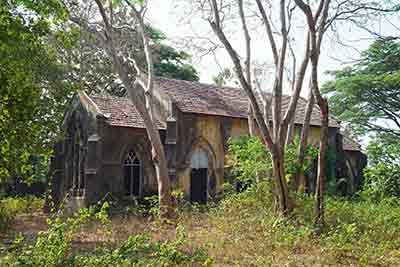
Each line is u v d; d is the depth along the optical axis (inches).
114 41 906.7
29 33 301.3
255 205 770.8
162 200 849.5
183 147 1042.1
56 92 884.6
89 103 1034.1
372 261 518.0
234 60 730.8
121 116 1045.2
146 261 361.7
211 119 1087.6
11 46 290.4
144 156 1042.1
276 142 726.5
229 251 536.1
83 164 1025.5
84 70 1387.8
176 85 1145.4
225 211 776.3
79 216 395.2
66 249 320.8
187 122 1055.6
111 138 1008.9
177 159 1031.6
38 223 843.4
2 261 311.3
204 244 538.3
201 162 1078.4
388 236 637.9
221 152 1092.5
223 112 1092.5
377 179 939.3
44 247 313.9
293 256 530.9
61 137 570.9
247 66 901.8
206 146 1080.8
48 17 317.1
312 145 1122.0
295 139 957.2
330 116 1299.2
